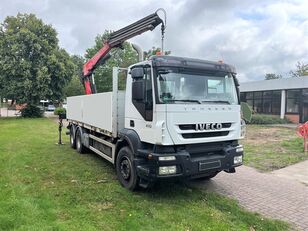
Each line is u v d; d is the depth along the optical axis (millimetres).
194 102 5727
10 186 6359
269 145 13469
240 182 7383
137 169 5859
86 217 4914
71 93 40031
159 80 5492
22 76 29438
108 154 7848
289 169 8961
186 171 5508
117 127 6980
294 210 5582
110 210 5273
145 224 4734
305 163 9812
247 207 5684
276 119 26641
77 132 10906
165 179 5508
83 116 9961
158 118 5387
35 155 10016
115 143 7246
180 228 4602
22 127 20406
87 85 12078
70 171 7902
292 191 6730
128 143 6332
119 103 7000
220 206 5613
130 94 6375
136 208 5406
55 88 31578
